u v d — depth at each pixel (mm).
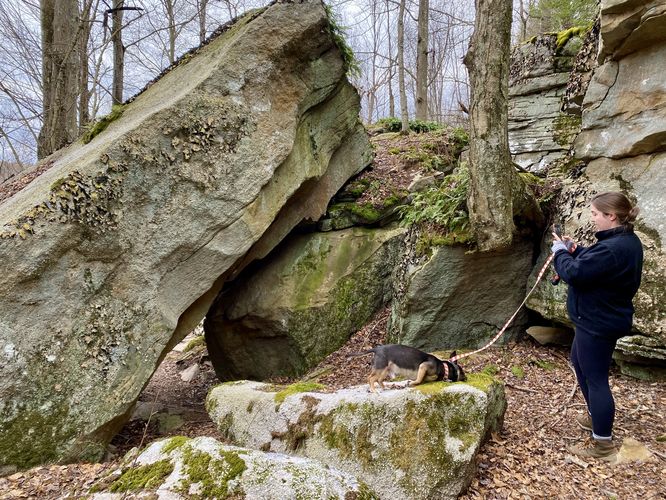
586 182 5941
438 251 6086
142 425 6242
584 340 3756
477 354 6027
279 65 6754
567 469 3672
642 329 4871
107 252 5316
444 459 3369
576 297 3855
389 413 3637
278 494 2893
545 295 5883
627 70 5637
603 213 3719
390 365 4039
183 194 5875
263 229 6500
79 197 5180
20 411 4562
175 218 5797
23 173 8828
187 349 10781
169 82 7953
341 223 8383
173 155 5844
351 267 7836
